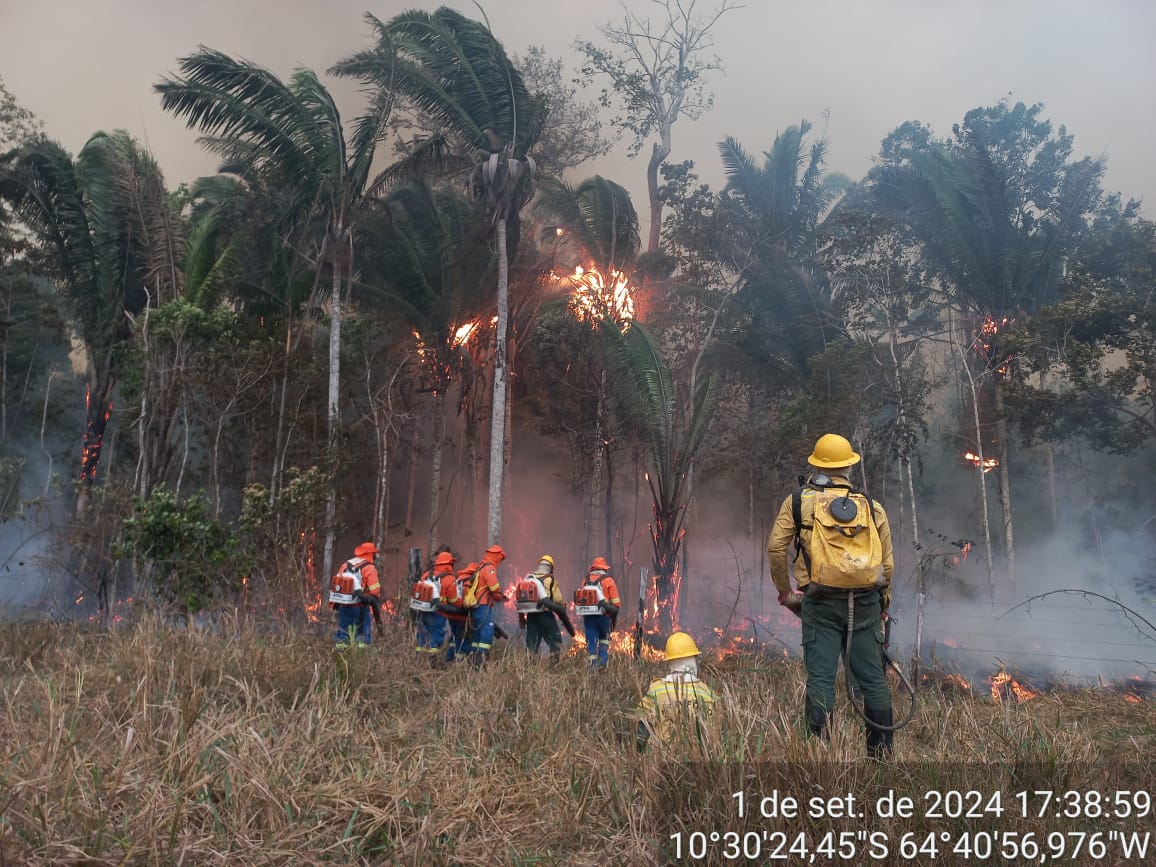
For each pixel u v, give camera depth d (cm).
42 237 2377
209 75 1861
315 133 1923
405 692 618
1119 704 716
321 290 2336
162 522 1127
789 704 540
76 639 753
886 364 2244
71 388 3228
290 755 381
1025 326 2314
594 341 2314
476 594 914
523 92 2066
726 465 2478
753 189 2952
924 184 2559
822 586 424
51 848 271
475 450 2584
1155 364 2123
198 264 2111
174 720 395
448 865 308
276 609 987
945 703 665
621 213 2559
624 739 457
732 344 2591
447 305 2453
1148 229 2267
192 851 283
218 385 1845
